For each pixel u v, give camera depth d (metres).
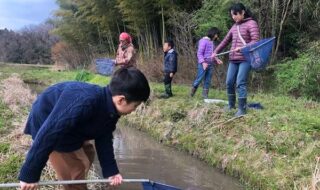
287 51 12.85
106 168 4.03
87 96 3.38
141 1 16.00
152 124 10.05
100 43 23.56
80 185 4.07
